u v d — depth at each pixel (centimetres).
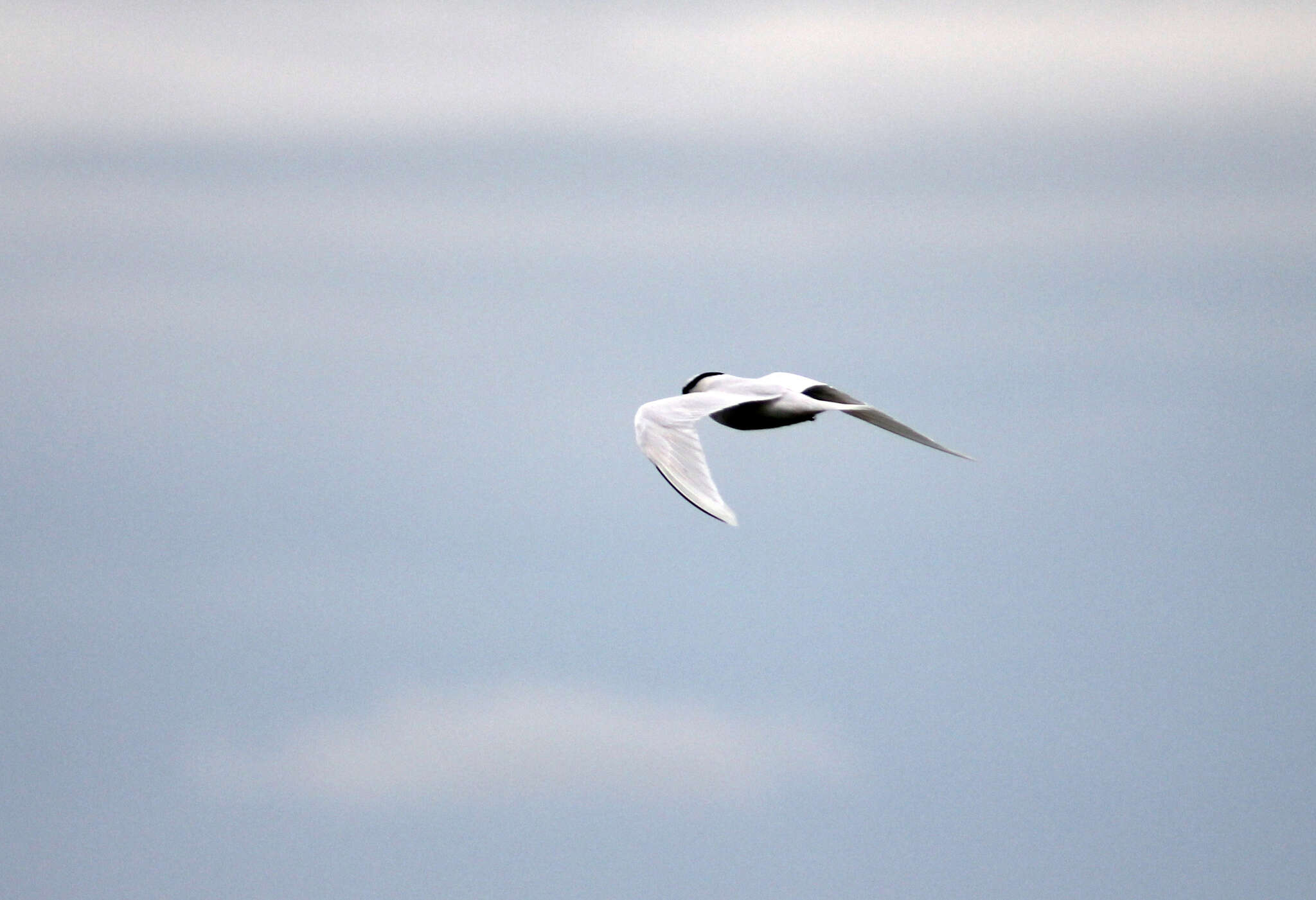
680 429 1545
